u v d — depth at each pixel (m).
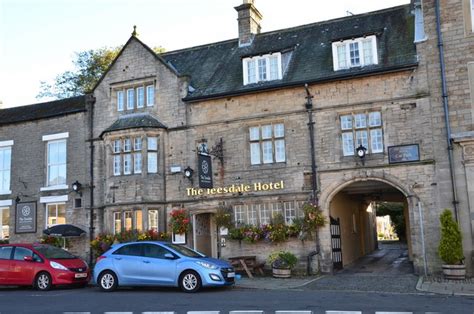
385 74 17.56
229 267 14.25
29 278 15.57
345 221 21.72
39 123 23.34
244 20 22.73
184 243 19.50
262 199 18.72
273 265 17.19
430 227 16.47
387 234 46.44
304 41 21.08
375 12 20.83
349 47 18.47
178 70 22.75
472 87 16.52
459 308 10.36
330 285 14.84
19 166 23.45
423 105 16.98
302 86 18.59
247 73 19.84
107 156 20.69
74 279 15.66
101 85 22.12
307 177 18.19
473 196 16.06
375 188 20.64
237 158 19.31
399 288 13.84
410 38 18.36
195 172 19.84
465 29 16.86
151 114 20.92
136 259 14.40
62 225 20.84
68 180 22.20
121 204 20.08
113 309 11.02
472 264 15.91
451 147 16.42
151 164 20.28
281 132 18.97
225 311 10.35
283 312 10.02
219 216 19.06
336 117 18.08
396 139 17.20
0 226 23.64
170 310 10.69
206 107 20.05
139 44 21.56
